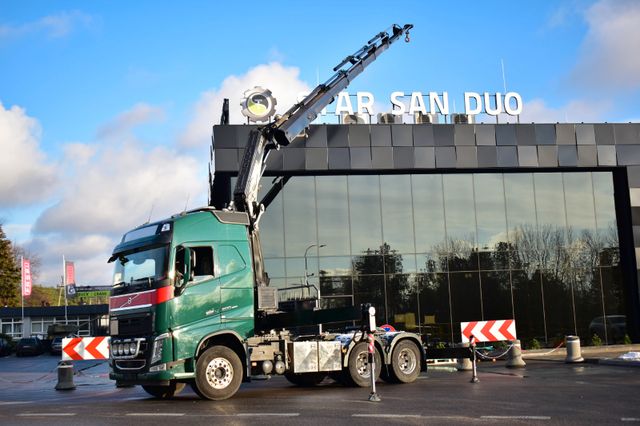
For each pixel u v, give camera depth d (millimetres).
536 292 29281
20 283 76062
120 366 14188
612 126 29938
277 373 14891
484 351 25578
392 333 16984
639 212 29516
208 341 14414
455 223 29219
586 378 16641
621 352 26734
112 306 14609
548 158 29250
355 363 16047
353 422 10078
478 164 28766
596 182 30484
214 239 14594
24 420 11070
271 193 28125
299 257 27859
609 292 29766
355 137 28141
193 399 14359
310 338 16219
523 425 9625
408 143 28453
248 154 17656
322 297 27734
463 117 29500
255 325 15242
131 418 11094
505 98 29859
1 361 44375
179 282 13906
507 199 29750
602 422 9805
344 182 28703
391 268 28453
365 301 28000
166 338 13625
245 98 26719
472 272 28984
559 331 29172
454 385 15617
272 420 10461
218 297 14367
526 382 15891
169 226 14148
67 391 18500
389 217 28781
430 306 28500
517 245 29500
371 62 21734
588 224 30125
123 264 14695
